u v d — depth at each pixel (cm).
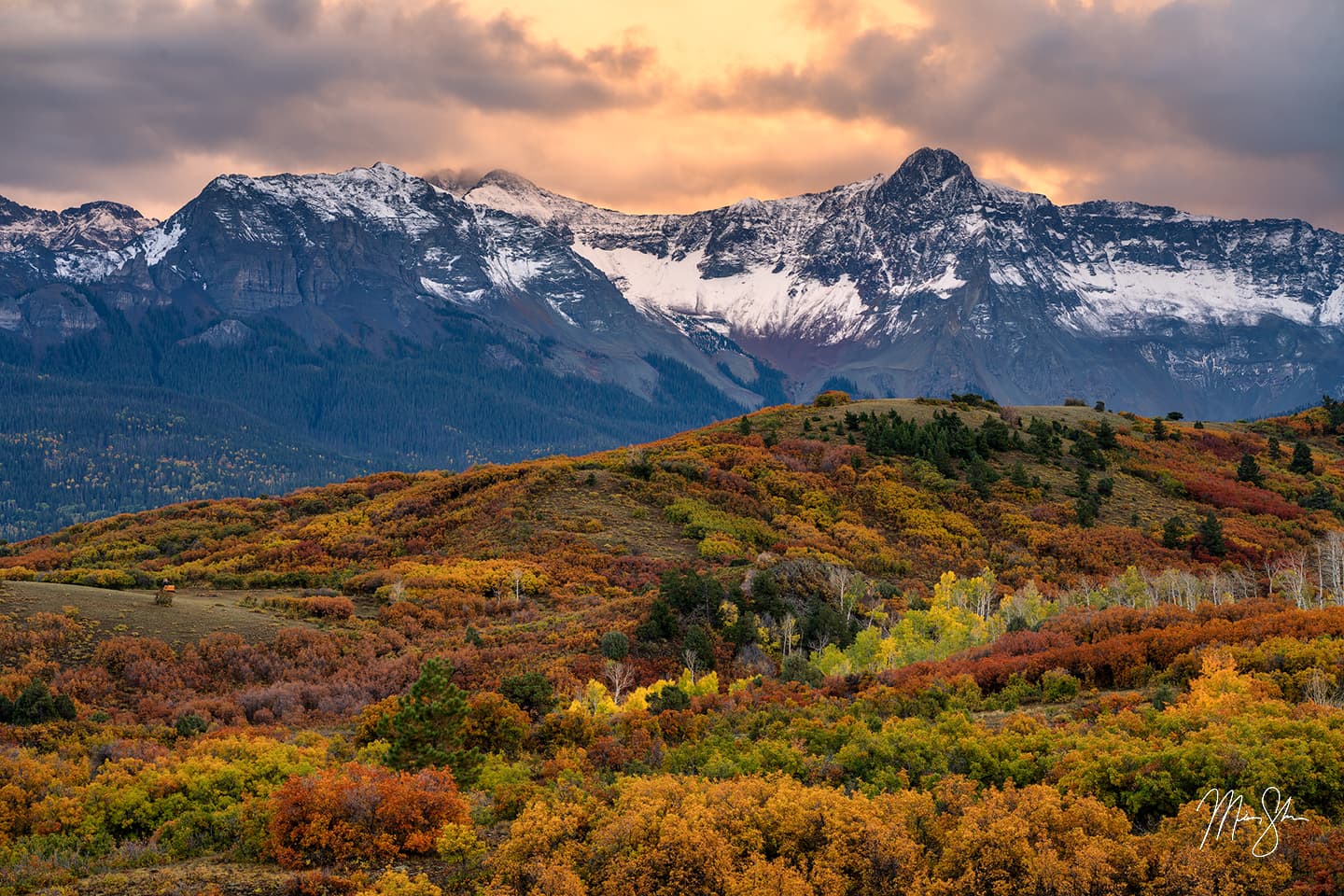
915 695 4928
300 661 7000
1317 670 4272
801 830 3312
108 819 3631
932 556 11025
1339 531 11438
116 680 6300
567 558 9994
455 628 8150
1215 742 3469
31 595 7206
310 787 3553
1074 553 11200
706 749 4344
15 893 3125
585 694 5847
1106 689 4962
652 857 3216
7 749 4656
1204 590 9169
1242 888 2872
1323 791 3253
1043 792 3316
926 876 3131
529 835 3319
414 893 3147
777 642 7625
